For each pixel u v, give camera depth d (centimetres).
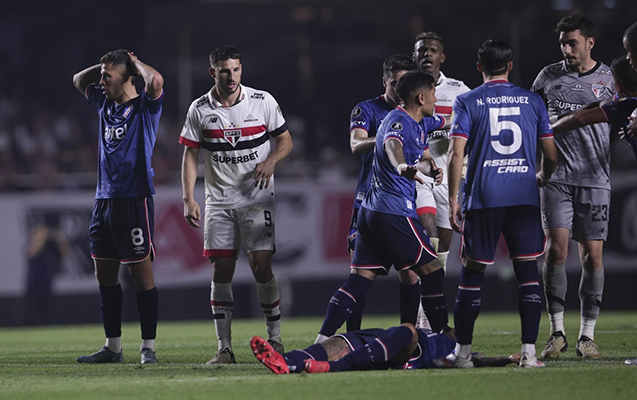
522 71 6769
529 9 6894
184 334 4153
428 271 2170
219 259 2403
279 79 7275
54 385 1812
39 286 5609
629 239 5472
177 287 5600
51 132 6725
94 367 2298
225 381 1775
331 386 1661
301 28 7369
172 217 5619
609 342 2834
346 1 7238
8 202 5638
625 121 2227
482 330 3716
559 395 1537
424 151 2212
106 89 2389
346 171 6116
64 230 5662
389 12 7294
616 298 5497
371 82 7250
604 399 1495
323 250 5641
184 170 2448
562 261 2453
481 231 1978
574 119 2261
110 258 2445
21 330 5131
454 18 7006
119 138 2383
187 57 7044
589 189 2464
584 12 6925
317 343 1959
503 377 1761
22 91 6919
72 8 6994
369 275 2198
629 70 2178
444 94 2809
